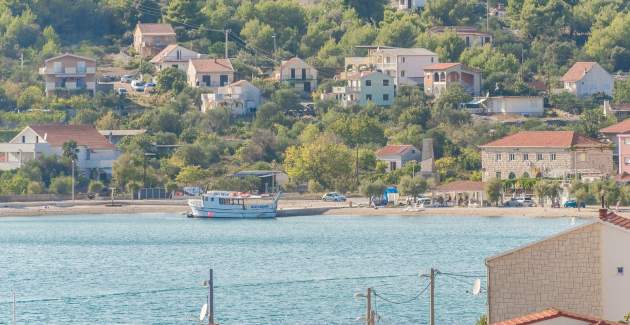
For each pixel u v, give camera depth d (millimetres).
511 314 183625
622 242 180500
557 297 182500
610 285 180750
